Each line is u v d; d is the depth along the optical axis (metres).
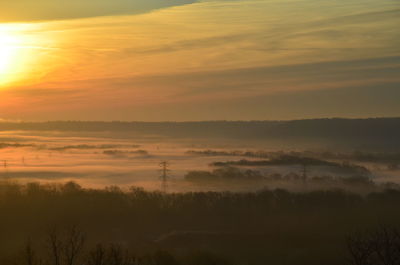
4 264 36.19
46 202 71.88
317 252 52.41
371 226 61.56
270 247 55.62
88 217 70.06
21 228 59.38
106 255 25.61
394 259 20.14
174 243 58.91
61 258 26.52
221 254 52.78
